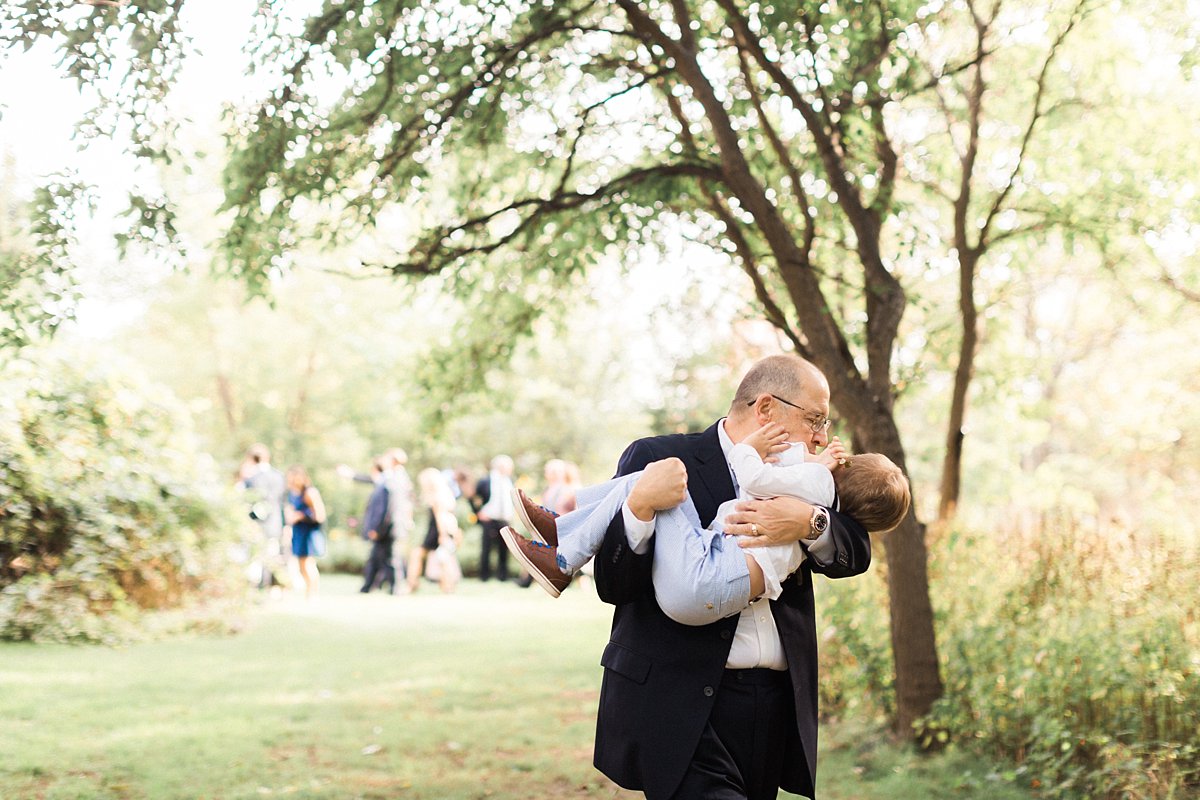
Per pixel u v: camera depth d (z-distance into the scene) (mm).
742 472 2730
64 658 8820
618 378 28609
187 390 27531
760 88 6441
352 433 26922
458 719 7086
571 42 6797
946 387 10773
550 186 7547
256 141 5680
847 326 7383
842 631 6895
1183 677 5254
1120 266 8695
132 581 10734
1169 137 7645
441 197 7691
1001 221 8414
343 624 12055
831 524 2723
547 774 5746
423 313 27406
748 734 2715
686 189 6539
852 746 6285
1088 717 5488
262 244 5895
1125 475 19578
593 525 2730
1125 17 7395
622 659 2756
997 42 7555
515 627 12047
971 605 6594
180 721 6738
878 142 6543
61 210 5000
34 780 5348
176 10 4906
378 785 5492
